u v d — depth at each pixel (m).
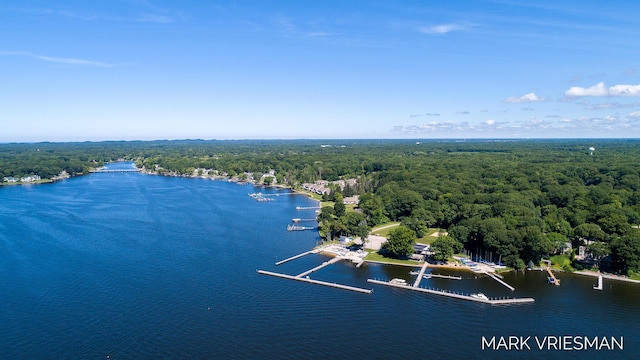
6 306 164.00
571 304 169.75
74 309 162.12
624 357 133.88
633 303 170.88
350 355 133.00
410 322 154.38
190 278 194.88
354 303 170.00
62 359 130.50
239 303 169.00
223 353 133.75
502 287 186.62
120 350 135.38
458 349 137.25
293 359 130.62
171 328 148.75
